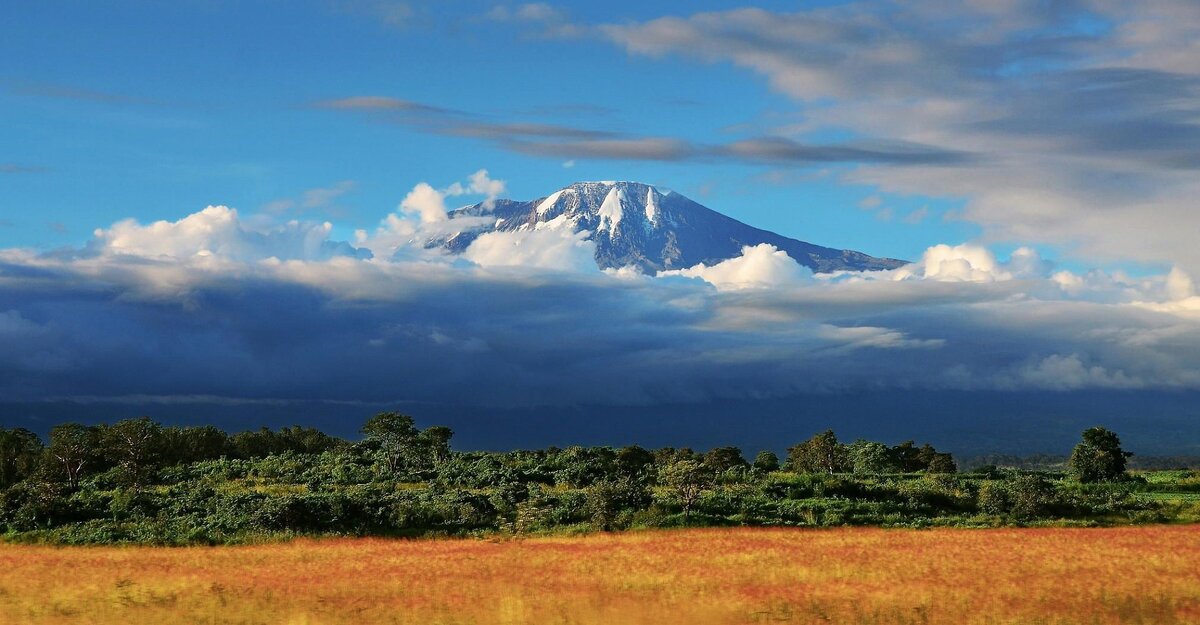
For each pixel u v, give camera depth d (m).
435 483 107.06
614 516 82.81
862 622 41.72
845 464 143.25
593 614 42.47
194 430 151.12
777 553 63.66
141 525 78.50
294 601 45.44
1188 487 110.50
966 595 46.56
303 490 102.25
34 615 41.66
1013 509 90.31
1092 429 118.06
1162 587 48.53
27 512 81.12
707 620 42.00
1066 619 41.53
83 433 129.88
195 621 40.91
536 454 140.75
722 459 138.38
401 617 41.62
